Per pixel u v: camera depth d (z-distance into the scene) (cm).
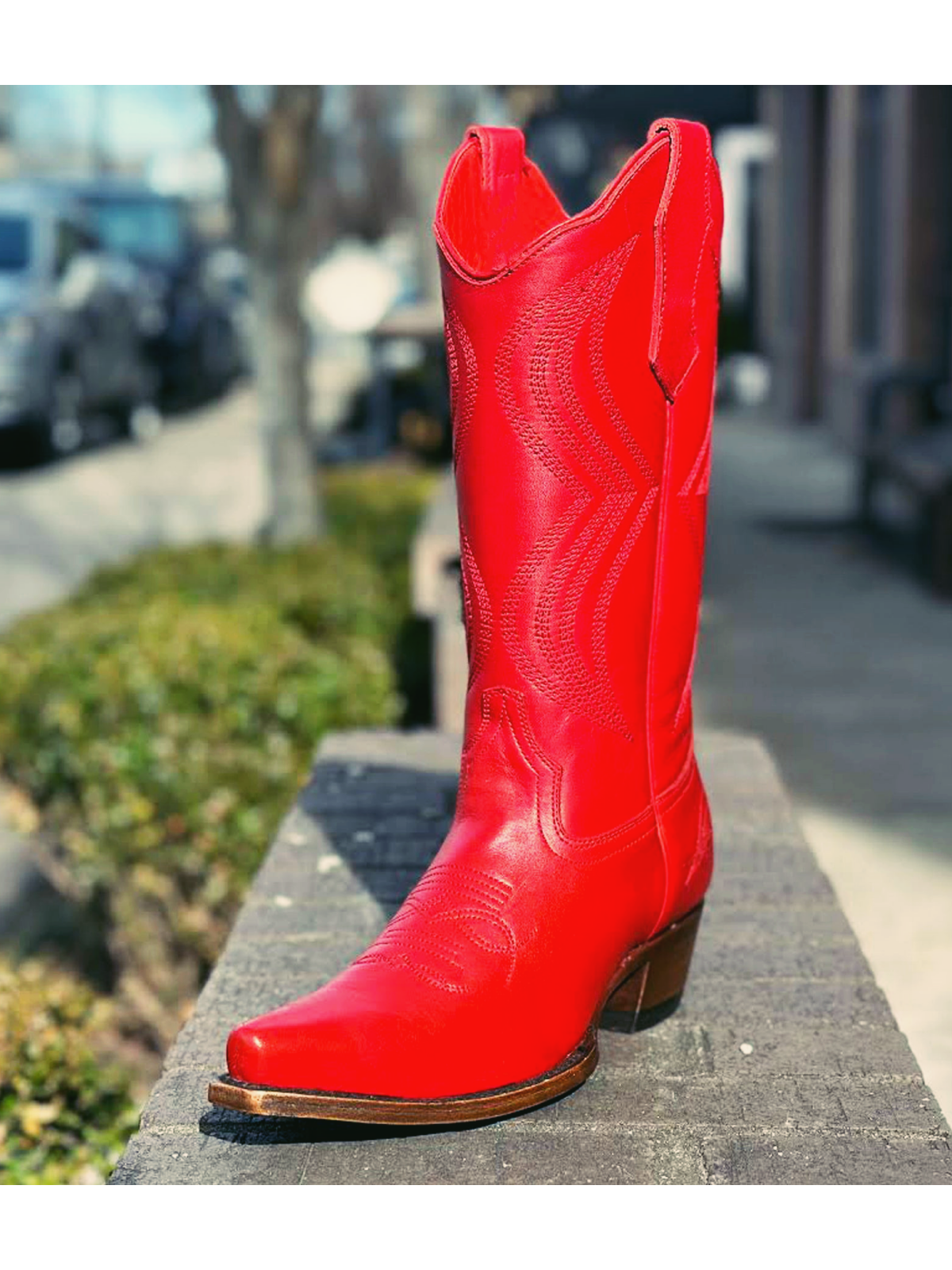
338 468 1107
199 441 1399
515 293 141
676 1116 149
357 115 2694
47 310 1141
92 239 1326
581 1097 152
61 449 1203
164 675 333
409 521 705
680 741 163
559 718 150
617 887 153
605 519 148
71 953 388
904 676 538
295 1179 137
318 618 460
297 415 679
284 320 677
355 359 2288
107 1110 238
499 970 143
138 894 331
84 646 359
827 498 981
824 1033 167
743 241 2059
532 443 145
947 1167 140
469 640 155
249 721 328
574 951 149
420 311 1252
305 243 680
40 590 763
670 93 1595
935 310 995
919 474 693
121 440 1379
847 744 458
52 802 341
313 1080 131
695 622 162
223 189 686
